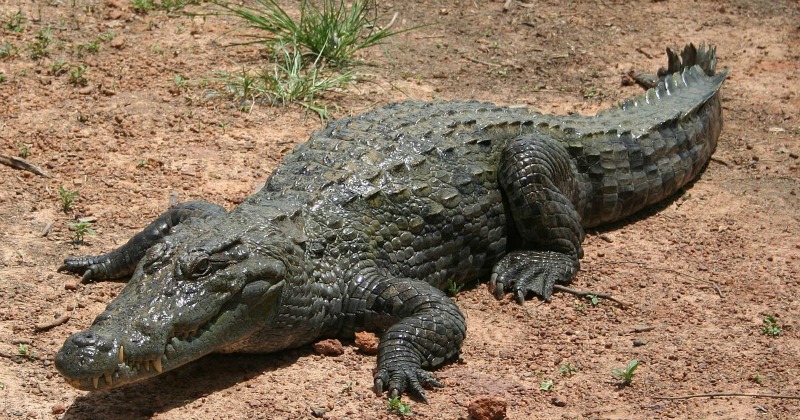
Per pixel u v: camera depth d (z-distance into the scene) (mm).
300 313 8516
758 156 13227
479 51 15594
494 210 10297
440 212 9711
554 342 9000
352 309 8922
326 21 14500
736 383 8414
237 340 8125
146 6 15523
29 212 10508
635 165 11508
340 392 8055
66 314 8820
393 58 15047
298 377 8266
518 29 16406
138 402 7734
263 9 15938
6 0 15328
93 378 7172
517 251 10422
